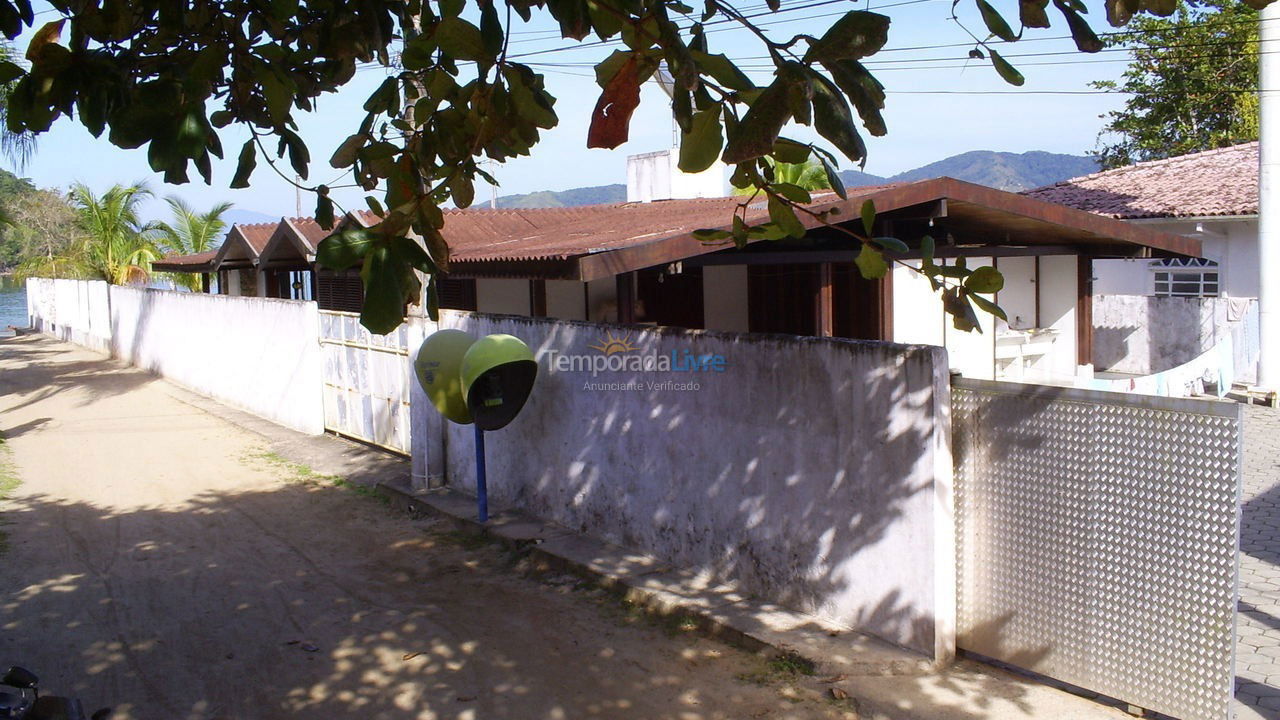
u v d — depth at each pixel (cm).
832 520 584
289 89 308
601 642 602
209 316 1731
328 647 607
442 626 637
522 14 287
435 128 327
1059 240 1321
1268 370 1403
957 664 535
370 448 1219
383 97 317
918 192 954
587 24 262
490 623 639
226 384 1669
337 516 927
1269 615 617
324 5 329
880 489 553
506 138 318
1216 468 435
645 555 730
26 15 288
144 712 522
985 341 1281
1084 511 484
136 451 1280
